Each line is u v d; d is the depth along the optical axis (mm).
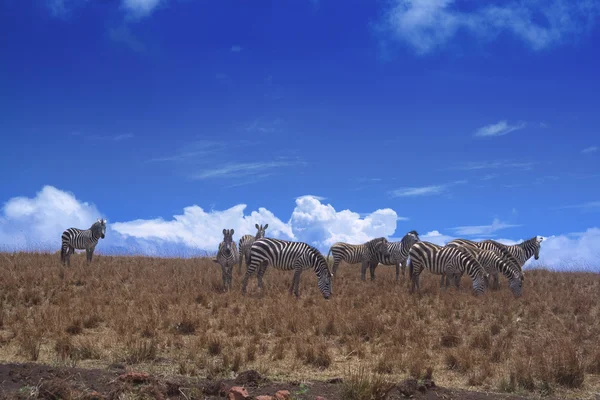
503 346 10867
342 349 10812
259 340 11156
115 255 26781
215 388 7406
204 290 16594
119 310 13156
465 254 17438
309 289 18641
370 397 7258
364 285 19859
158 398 6973
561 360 9023
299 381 8312
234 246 18016
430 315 14156
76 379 7574
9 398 6652
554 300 16656
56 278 17109
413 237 21125
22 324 11633
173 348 10305
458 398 7633
